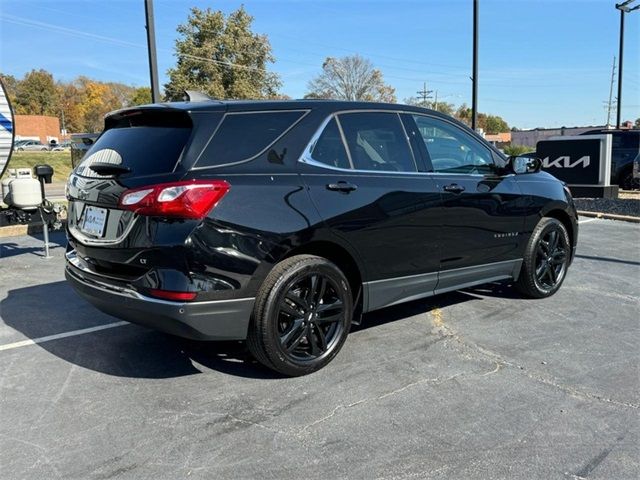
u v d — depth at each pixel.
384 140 4.17
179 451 2.80
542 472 2.62
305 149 3.70
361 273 3.90
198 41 45.38
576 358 3.97
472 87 17.34
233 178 3.30
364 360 3.93
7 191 7.80
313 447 2.83
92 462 2.70
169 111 3.43
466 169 4.70
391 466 2.67
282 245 3.42
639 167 15.59
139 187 3.20
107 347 4.23
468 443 2.86
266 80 47.84
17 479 2.56
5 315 5.02
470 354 4.04
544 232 5.29
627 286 5.94
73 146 9.72
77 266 3.77
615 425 3.04
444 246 4.41
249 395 3.40
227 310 3.28
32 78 97.94
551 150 13.91
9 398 3.38
